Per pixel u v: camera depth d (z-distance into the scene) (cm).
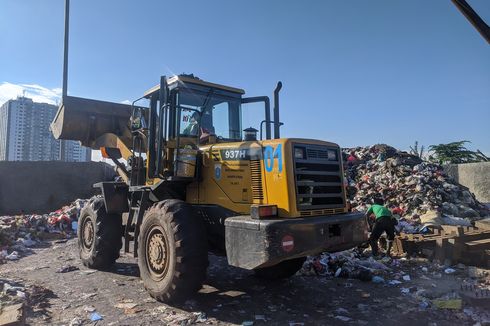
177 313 543
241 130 733
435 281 690
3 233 1052
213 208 598
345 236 550
